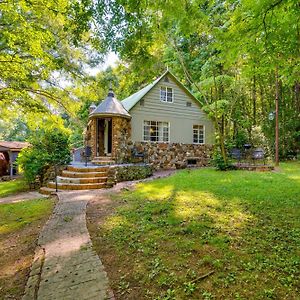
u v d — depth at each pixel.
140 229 4.38
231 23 5.63
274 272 2.91
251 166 12.12
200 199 6.25
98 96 10.09
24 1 6.16
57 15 6.37
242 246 3.61
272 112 16.97
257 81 18.72
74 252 3.57
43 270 3.07
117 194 7.52
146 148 14.23
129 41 4.88
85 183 9.63
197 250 3.50
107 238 4.10
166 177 10.45
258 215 5.00
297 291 2.56
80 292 2.61
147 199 6.51
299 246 3.60
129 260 3.32
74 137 26.59
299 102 16.77
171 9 4.39
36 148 11.48
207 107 14.63
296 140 16.19
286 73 7.07
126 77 6.16
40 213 6.08
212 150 16.47
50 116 10.24
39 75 8.83
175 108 15.30
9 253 3.93
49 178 10.71
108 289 2.67
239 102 18.86
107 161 12.73
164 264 3.15
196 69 17.16
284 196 6.40
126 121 13.58
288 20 4.86
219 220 4.71
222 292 2.57
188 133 15.77
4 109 9.97
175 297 2.50
